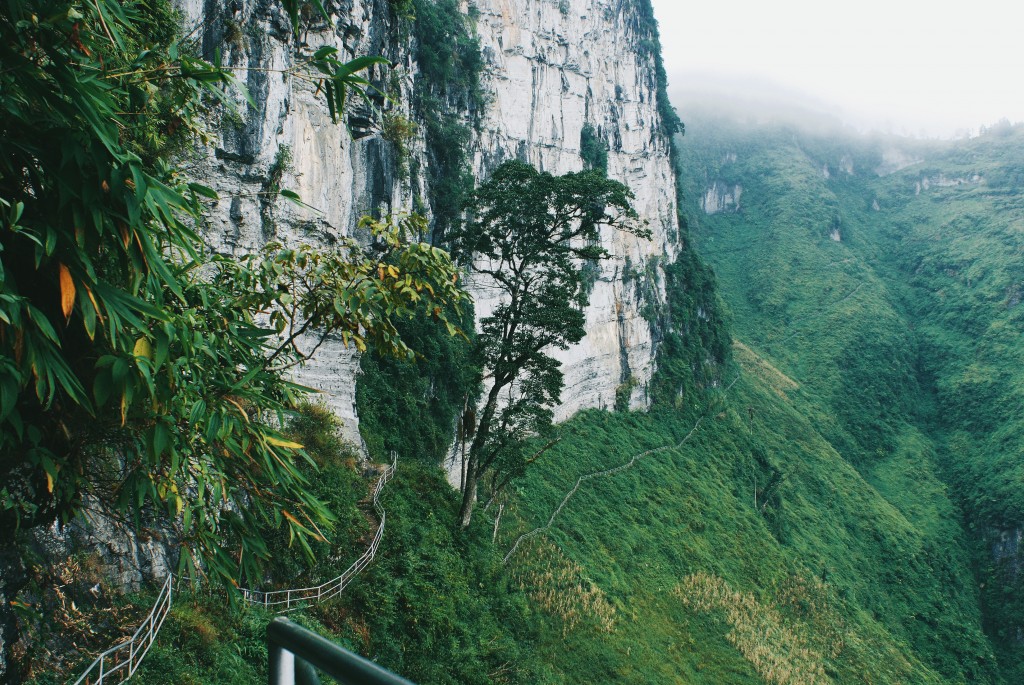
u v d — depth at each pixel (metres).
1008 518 85.88
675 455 57.28
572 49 61.66
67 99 4.33
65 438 5.45
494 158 48.97
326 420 23.67
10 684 9.80
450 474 34.47
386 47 30.73
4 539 5.84
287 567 18.05
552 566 31.67
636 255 66.81
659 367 68.06
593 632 28.78
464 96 43.88
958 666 60.03
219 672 13.58
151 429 5.17
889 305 131.75
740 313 133.50
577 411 53.38
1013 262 124.31
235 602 6.07
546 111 57.00
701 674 31.34
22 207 4.09
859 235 159.12
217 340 6.22
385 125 30.20
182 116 6.35
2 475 5.28
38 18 4.46
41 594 10.05
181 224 4.79
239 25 21.97
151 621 13.19
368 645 17.78
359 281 7.36
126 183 4.56
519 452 26.53
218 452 6.13
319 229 25.52
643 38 76.00
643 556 39.56
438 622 20.03
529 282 26.19
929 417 112.19
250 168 22.20
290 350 7.61
